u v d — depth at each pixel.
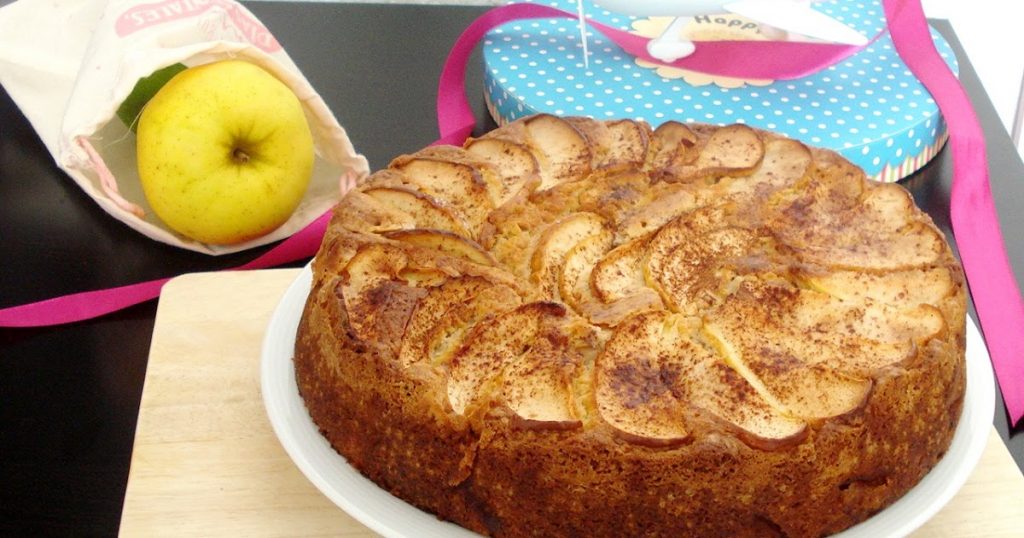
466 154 0.59
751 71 0.76
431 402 0.48
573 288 0.52
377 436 0.49
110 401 0.58
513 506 0.47
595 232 0.54
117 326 0.62
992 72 1.03
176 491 0.52
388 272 0.52
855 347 0.49
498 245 0.54
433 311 0.51
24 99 0.74
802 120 0.72
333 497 0.48
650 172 0.58
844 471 0.47
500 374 0.48
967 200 0.68
